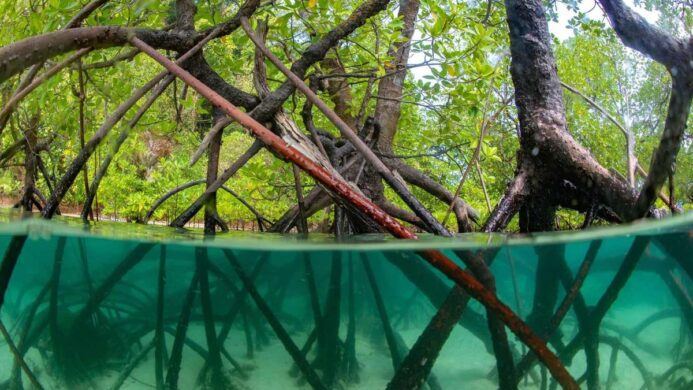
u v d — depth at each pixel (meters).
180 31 4.65
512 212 4.50
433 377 4.35
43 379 4.63
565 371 3.69
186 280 4.87
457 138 6.50
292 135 4.52
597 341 4.99
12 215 4.83
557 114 4.39
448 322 4.29
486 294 3.60
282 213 8.72
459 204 5.58
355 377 4.55
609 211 4.60
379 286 4.72
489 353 4.20
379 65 5.43
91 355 4.63
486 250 4.21
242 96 4.70
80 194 8.67
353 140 4.14
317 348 4.73
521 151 4.70
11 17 4.67
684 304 5.07
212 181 4.86
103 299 4.71
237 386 4.54
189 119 7.26
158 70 6.71
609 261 4.61
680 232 4.26
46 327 4.62
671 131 3.67
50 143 7.17
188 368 4.66
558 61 5.42
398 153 8.26
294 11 5.11
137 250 4.57
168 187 9.01
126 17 4.87
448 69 5.12
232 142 10.92
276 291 4.91
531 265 4.53
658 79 4.38
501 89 6.52
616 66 4.89
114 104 5.39
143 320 4.75
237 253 4.63
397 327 4.61
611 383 5.07
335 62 6.91
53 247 4.52
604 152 5.32
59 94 5.31
